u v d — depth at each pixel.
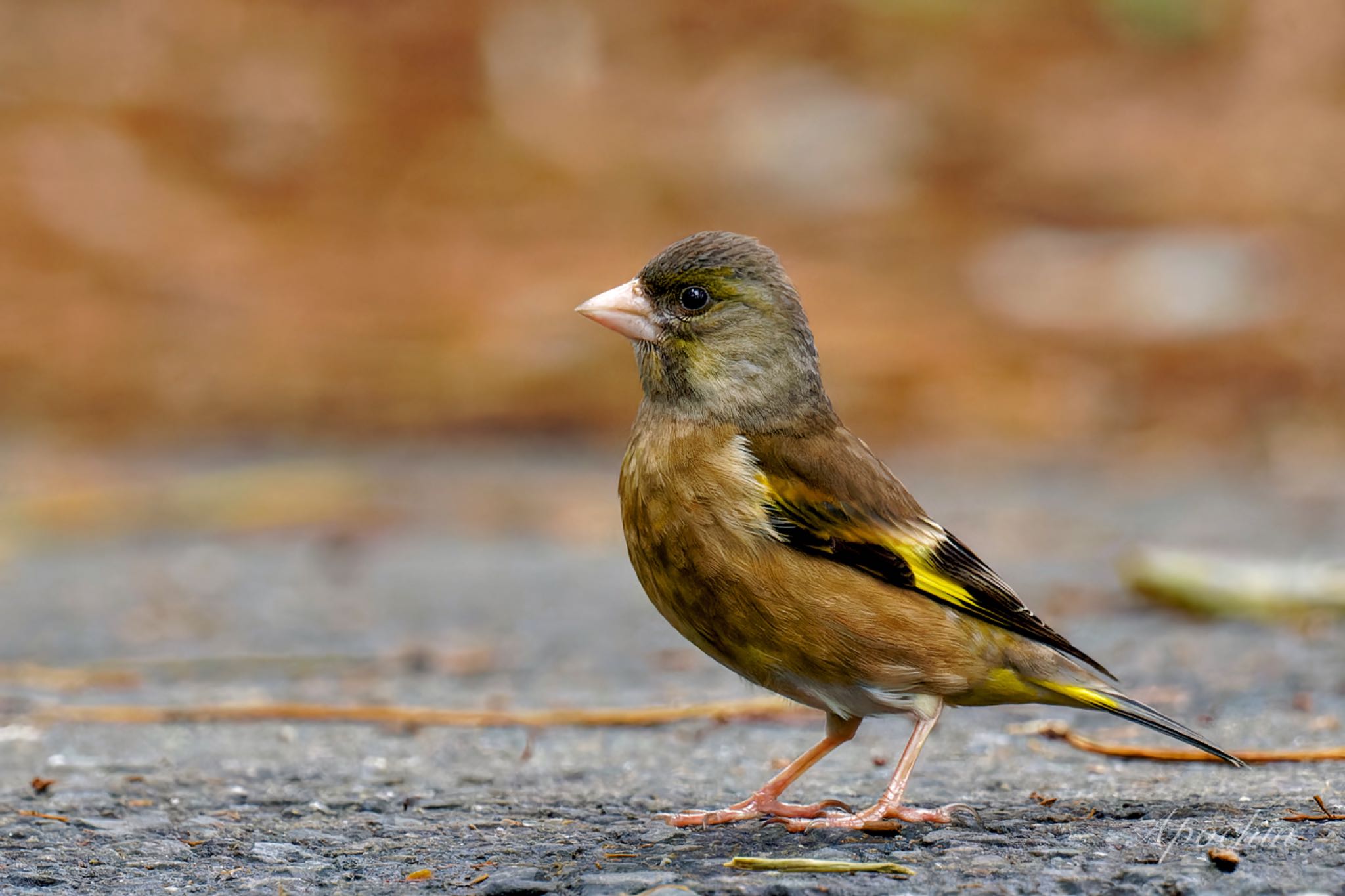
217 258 20.44
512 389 18.62
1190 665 9.36
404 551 14.04
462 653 10.21
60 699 8.95
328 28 24.09
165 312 19.42
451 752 7.68
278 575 13.12
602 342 19.14
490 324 19.42
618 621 11.29
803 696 6.38
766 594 6.19
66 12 23.31
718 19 25.38
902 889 5.21
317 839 6.17
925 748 7.63
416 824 6.39
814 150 23.38
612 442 18.16
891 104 24.31
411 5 24.44
